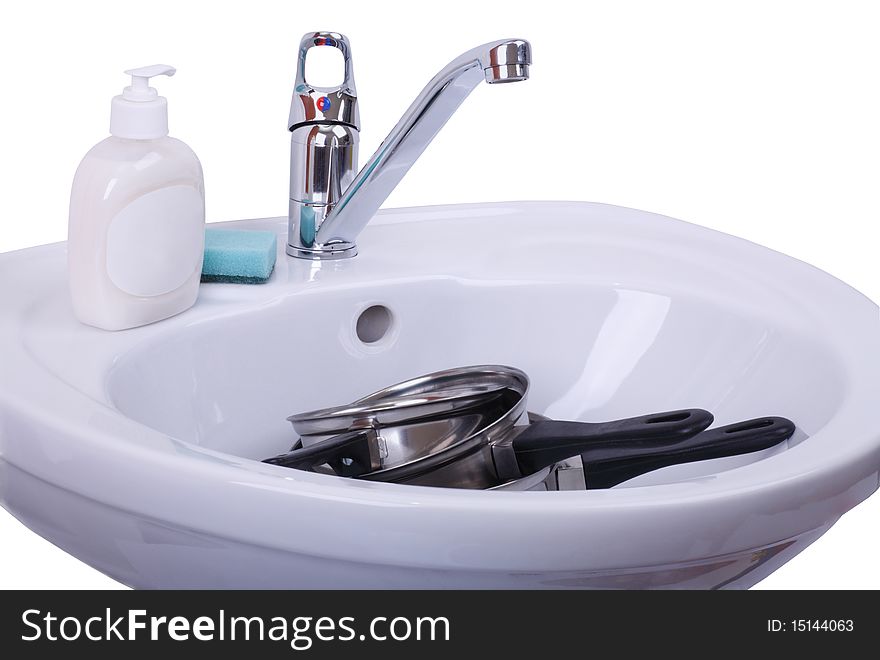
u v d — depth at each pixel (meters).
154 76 1.12
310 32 1.29
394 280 1.32
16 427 0.99
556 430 1.14
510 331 1.37
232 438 1.24
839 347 1.21
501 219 1.49
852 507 1.01
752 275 1.38
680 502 0.90
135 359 1.14
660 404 1.33
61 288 1.24
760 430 1.14
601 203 1.54
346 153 1.31
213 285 1.27
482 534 0.89
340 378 1.31
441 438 1.15
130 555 0.99
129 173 1.12
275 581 0.94
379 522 0.89
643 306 1.36
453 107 1.22
